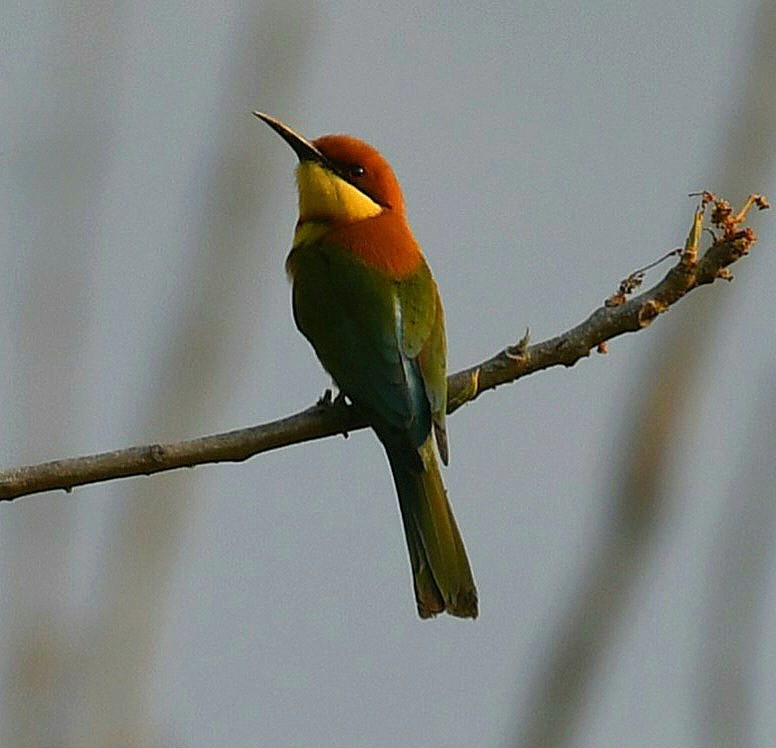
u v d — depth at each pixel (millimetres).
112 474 7965
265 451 8617
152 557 7602
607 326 8531
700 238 8125
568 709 5777
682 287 8219
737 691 6312
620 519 6047
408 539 10070
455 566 9891
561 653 5859
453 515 10109
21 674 6969
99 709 7051
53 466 7895
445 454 10117
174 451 8117
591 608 5910
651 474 6094
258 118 9117
